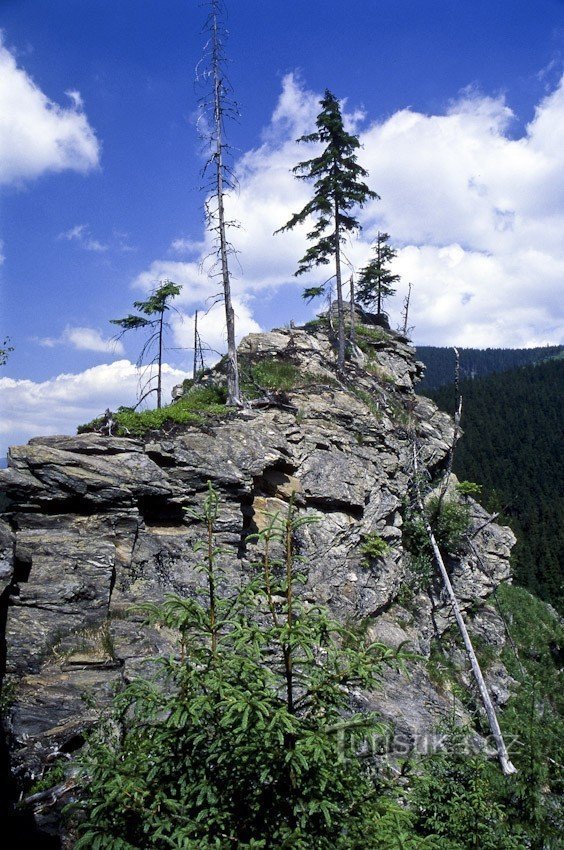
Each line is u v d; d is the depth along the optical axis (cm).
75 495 1276
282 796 446
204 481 1471
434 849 467
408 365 3102
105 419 1590
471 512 2512
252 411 1958
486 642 2166
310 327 3125
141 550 1320
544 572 5994
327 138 2683
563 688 2155
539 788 737
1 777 818
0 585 1048
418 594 2055
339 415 2153
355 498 1872
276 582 520
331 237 2753
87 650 1042
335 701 493
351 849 424
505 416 12875
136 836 433
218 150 2141
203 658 518
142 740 499
